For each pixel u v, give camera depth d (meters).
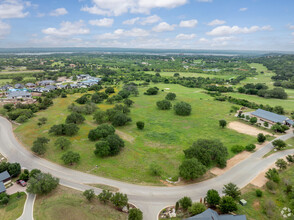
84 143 85.56
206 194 54.16
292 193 52.75
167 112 130.75
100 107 141.38
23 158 73.69
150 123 110.69
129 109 133.38
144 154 76.94
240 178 62.19
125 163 70.44
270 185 55.84
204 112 130.38
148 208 49.91
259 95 176.12
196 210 45.31
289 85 199.88
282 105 146.75
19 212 47.97
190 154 69.19
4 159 72.94
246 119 115.88
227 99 162.38
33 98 161.50
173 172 65.25
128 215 47.03
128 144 85.12
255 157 74.62
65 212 46.75
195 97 172.12
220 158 67.19
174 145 84.69
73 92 180.62
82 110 125.75
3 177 58.22
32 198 52.84
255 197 53.44
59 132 91.94
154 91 178.75
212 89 198.62
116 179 61.44
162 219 46.34
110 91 182.00
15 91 167.12
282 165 64.38
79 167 67.81
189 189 57.09
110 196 50.12
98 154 72.50
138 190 56.50
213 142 74.12
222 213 47.44
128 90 183.62
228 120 115.38
